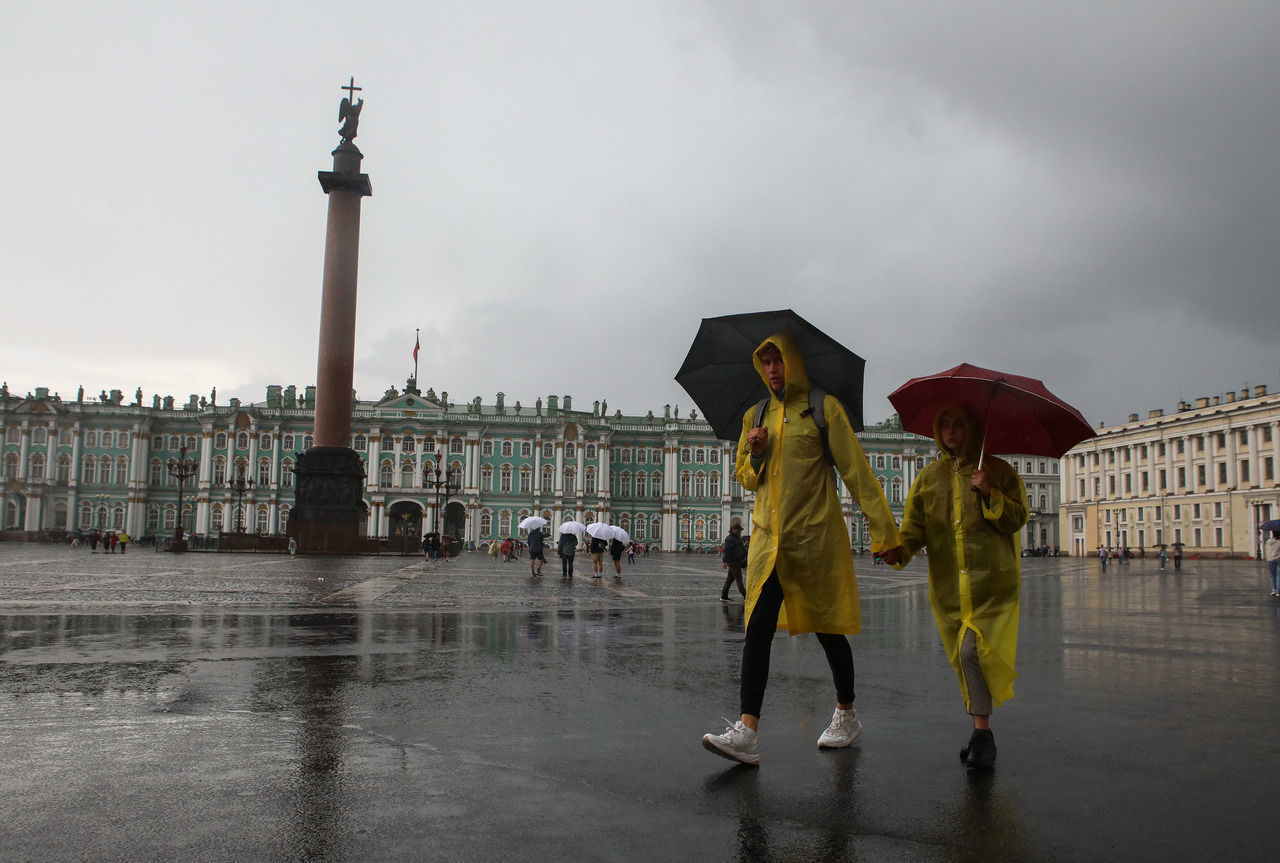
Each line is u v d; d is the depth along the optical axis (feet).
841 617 17.57
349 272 160.56
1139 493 328.49
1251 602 66.90
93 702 21.98
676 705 22.25
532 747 17.81
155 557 148.66
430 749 17.56
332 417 160.86
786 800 14.62
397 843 12.50
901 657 31.55
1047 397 17.44
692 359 20.48
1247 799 14.82
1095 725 20.44
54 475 322.96
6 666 27.43
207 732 18.86
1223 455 292.40
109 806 13.97
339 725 19.61
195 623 40.04
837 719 18.34
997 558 17.31
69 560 129.59
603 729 19.47
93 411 325.21
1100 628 44.16
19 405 323.78
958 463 18.13
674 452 348.38
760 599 17.37
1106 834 13.20
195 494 328.70
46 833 12.79
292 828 13.05
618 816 13.71
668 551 343.46
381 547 178.60
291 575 88.17
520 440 340.80
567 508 338.95
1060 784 15.65
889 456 347.36
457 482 332.39
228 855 12.03
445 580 85.46
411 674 26.53
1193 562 253.24
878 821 13.66
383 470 330.54
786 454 17.93
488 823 13.33
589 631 39.32
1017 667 29.91
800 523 17.56
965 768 16.67
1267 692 24.93
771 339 18.33
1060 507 372.79
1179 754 17.75
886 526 17.69
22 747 17.54
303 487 161.38
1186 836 13.12
